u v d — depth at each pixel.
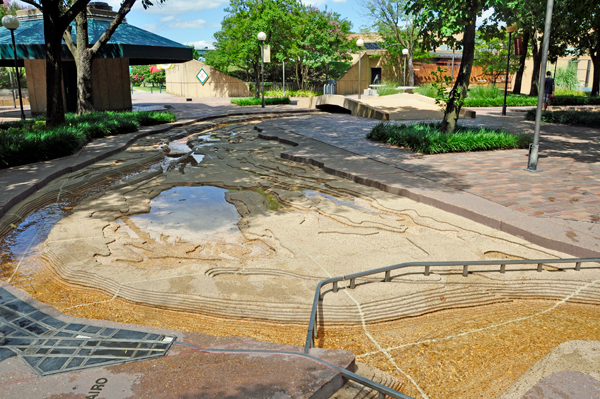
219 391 2.74
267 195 8.45
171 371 2.98
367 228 6.49
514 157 11.05
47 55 14.63
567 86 42.97
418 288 4.65
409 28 36.94
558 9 20.30
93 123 15.54
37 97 22.95
